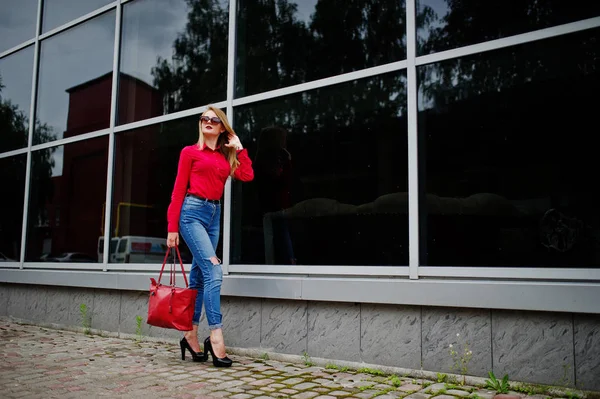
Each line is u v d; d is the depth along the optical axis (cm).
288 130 468
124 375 364
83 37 659
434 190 383
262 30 499
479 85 373
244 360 421
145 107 582
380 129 413
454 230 373
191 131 538
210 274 394
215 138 410
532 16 356
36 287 638
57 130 671
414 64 398
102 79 629
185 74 553
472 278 359
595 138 331
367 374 372
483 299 336
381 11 426
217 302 393
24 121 713
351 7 445
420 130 393
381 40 423
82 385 336
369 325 385
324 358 402
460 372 346
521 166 354
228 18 525
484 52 372
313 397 310
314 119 453
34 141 695
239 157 422
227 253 482
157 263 539
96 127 625
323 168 442
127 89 603
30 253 675
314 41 464
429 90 392
